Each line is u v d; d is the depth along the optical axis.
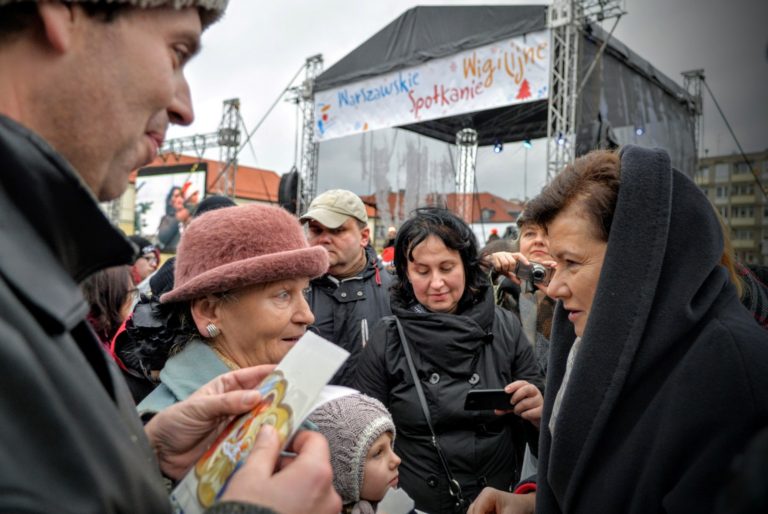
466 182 8.70
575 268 0.93
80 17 0.51
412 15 6.32
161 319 1.09
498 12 5.55
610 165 0.93
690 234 0.82
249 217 1.00
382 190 7.20
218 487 0.65
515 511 1.21
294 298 1.01
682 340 0.79
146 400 0.99
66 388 0.44
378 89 6.64
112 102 0.54
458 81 5.82
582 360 0.85
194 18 0.61
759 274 1.47
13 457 0.38
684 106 8.25
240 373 0.84
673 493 0.70
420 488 1.62
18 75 0.50
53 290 0.47
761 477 0.32
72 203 0.49
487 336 1.75
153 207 16.81
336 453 1.05
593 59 5.69
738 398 0.68
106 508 0.44
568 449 0.87
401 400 1.69
